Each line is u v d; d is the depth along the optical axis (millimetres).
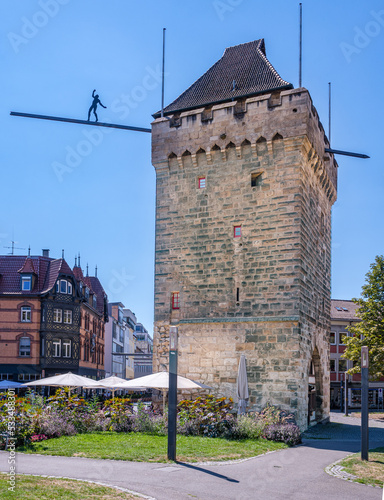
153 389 36062
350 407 74875
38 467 17406
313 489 16859
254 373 32750
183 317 35594
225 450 22719
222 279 34812
